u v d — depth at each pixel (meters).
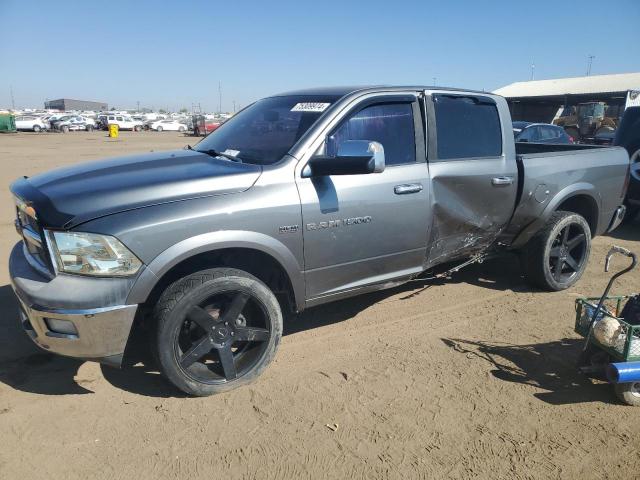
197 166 3.60
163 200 3.17
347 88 4.18
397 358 3.96
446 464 2.84
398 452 2.92
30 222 3.36
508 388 3.57
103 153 22.39
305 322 4.60
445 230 4.46
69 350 3.06
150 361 3.86
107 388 3.51
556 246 5.27
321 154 3.72
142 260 3.04
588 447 2.99
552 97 31.67
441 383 3.62
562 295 5.30
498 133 4.79
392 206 3.99
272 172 3.52
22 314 3.38
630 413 3.32
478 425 3.17
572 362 3.94
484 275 5.88
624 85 32.34
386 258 4.10
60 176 3.50
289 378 3.66
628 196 8.32
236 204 3.32
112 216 3.03
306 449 2.94
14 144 29.38
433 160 4.29
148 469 2.78
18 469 2.76
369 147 3.37
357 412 3.28
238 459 2.85
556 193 5.09
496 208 4.73
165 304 3.17
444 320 4.66
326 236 3.71
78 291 2.95
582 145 6.14
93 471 2.76
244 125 4.32
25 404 3.31
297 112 4.04
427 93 4.33
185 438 3.02
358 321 4.62
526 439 3.06
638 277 5.87
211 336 3.34
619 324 3.41
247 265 3.73
